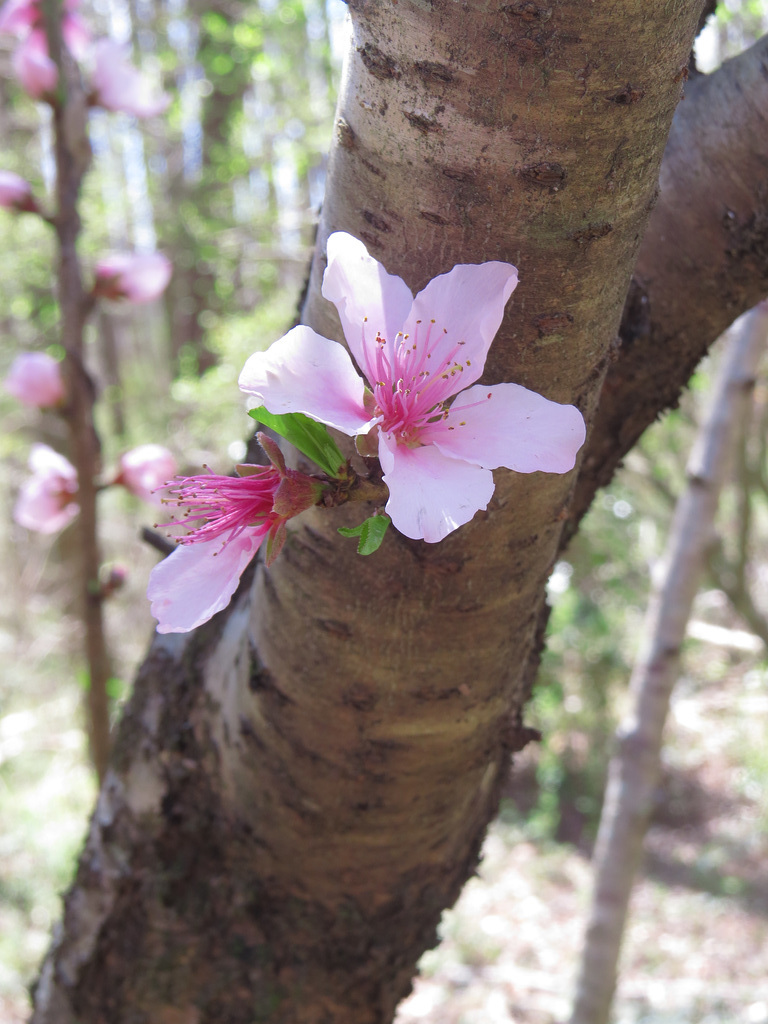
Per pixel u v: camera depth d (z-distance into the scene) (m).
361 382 0.10
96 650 0.29
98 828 0.19
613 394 0.17
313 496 0.10
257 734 0.15
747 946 0.78
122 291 0.28
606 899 0.43
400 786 0.15
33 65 0.27
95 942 0.18
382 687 0.13
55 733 0.91
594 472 0.18
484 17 0.09
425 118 0.10
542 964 0.75
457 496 0.09
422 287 0.11
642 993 0.72
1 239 0.89
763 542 0.83
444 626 0.12
